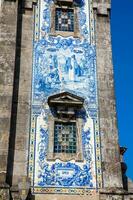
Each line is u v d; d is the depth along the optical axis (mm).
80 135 21219
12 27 23500
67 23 24859
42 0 25141
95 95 22469
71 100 21938
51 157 20391
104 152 20969
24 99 21750
